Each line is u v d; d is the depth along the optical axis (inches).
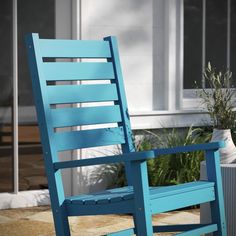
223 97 307.9
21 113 320.8
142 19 338.6
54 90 230.7
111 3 330.3
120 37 333.7
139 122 336.5
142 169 203.6
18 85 319.9
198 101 356.5
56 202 221.3
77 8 321.7
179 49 346.9
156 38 343.0
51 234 274.7
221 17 369.7
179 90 347.3
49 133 224.7
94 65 244.8
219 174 230.1
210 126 350.3
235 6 373.7
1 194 316.2
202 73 362.9
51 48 233.6
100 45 248.7
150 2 340.5
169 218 298.2
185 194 217.9
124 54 334.6
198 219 297.3
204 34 364.5
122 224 290.5
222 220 229.3
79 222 293.1
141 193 203.3
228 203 246.8
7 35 316.5
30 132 323.0
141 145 327.9
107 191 232.7
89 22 325.1
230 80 368.2
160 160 320.5
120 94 249.6
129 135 248.7
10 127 318.7
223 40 370.6
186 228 231.1
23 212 309.0
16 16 317.4
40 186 325.7
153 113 338.3
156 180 318.0
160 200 209.2
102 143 241.3
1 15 315.3
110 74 249.1
